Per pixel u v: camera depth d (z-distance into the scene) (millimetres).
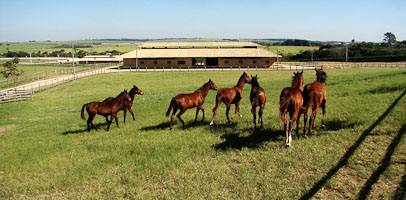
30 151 16266
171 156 14203
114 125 21375
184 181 11938
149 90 46469
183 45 111000
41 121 25703
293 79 16172
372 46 132625
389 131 15008
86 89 52031
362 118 17500
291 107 14070
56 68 102188
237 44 111750
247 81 19453
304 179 11383
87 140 17734
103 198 11094
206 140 15852
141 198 10867
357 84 30328
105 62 135250
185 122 20094
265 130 16797
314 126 17016
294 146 14203
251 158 13383
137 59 94750
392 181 10672
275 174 11867
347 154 12891
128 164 13648
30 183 12484
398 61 94875
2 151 16891
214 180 11797
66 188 12008
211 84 19266
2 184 12594
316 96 15227
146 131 18672
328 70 67625
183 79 63406
